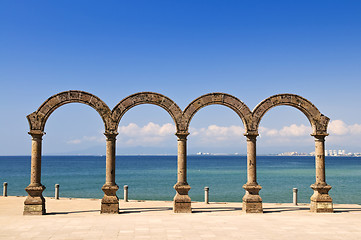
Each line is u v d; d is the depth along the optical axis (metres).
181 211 18.17
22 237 12.49
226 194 34.06
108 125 17.86
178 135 18.23
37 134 17.58
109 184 18.02
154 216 17.05
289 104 18.62
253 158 18.47
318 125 18.66
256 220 15.94
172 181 52.38
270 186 42.56
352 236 12.78
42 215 17.50
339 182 48.34
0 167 114.31
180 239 12.23
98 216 17.08
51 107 17.56
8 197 25.80
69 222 15.31
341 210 19.50
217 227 14.28
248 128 18.33
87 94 17.77
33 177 17.67
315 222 15.48
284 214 17.86
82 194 36.50
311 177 59.72
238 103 18.41
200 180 53.25
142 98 18.03
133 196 33.06
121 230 13.66
